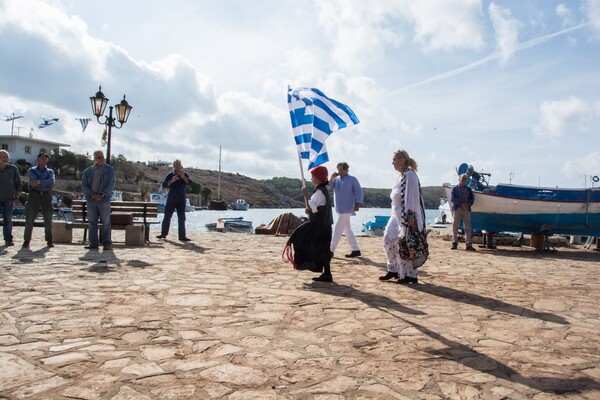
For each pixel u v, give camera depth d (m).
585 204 14.26
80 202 12.37
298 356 3.77
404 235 7.20
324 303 5.78
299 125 7.70
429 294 6.59
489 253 13.27
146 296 5.89
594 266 10.53
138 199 121.50
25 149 91.31
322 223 7.30
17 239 12.91
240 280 7.33
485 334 4.57
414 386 3.20
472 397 3.03
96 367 3.40
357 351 3.94
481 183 16.03
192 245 12.91
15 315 4.80
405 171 7.27
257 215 128.00
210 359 3.64
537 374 3.49
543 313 5.54
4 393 2.91
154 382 3.15
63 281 6.75
